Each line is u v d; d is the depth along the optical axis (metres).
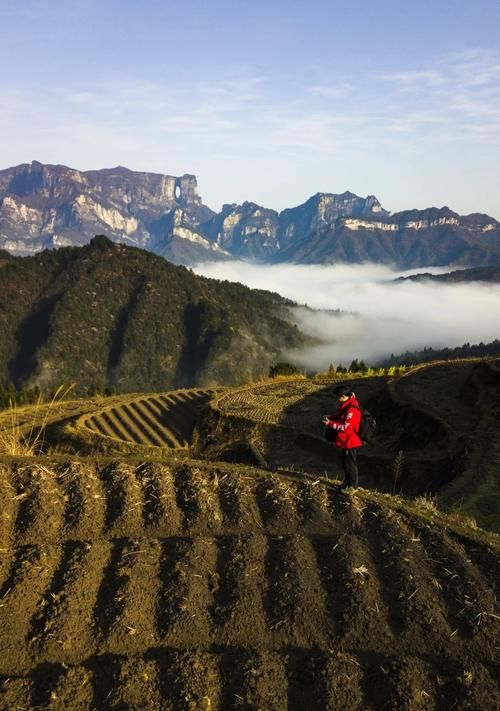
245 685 6.39
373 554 8.99
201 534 9.45
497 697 6.41
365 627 7.42
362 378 42.53
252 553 8.79
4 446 13.09
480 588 8.08
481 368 27.20
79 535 9.21
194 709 6.06
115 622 7.23
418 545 9.17
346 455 10.73
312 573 8.41
